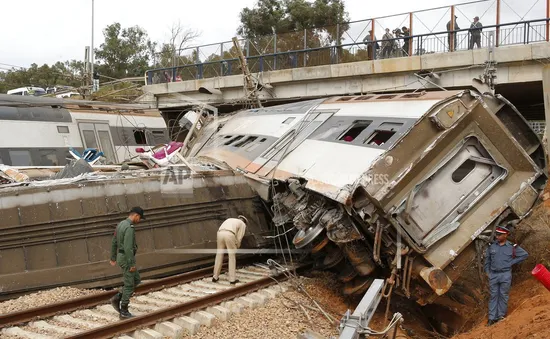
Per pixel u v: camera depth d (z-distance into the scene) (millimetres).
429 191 8734
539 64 17562
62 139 17391
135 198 11023
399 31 21031
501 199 8969
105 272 10297
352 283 9852
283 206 11133
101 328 7258
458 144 8742
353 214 8625
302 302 9516
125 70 49188
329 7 38656
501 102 9031
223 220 12219
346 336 5176
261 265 12109
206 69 27578
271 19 38906
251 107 21375
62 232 10031
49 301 8953
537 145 9266
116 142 19172
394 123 9453
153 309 8641
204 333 7863
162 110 28625
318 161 10211
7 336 7395
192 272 10867
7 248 9414
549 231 11375
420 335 9234
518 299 8883
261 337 7840
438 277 8328
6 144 15984
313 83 23516
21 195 9711
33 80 47375
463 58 18875
